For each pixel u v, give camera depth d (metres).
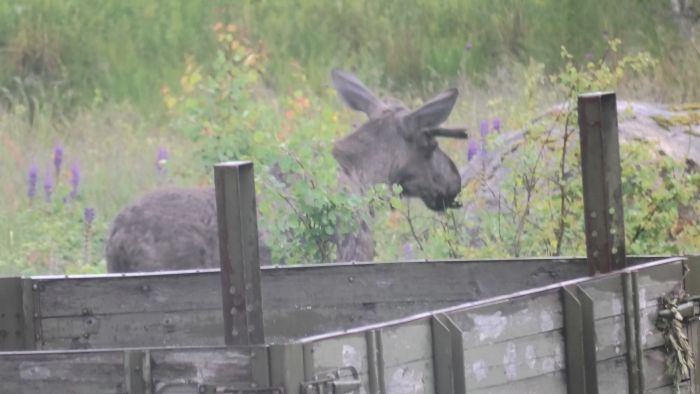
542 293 21.80
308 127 35.72
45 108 59.81
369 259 37.00
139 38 66.19
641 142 38.94
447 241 38.22
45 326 25.47
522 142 39.78
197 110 37.41
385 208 36.97
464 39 65.88
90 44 65.44
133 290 25.59
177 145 54.81
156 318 25.70
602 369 22.69
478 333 20.83
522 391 21.55
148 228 36.06
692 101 58.75
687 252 35.88
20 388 19.31
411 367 19.86
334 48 65.75
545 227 36.16
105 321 25.58
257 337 19.48
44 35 65.25
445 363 20.17
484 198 40.28
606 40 62.38
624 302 23.03
